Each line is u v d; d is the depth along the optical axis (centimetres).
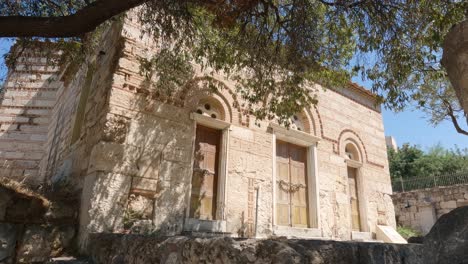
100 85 840
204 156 873
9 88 1531
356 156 1300
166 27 728
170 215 729
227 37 798
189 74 859
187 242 346
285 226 962
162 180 739
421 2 623
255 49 794
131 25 797
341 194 1156
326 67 851
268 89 898
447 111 1135
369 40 702
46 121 1537
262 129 994
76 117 1002
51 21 457
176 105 816
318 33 784
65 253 617
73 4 735
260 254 270
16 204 571
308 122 1150
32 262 564
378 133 1432
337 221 1105
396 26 677
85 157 771
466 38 252
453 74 266
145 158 725
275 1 762
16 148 1471
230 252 291
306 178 1107
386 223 1310
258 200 914
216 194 864
